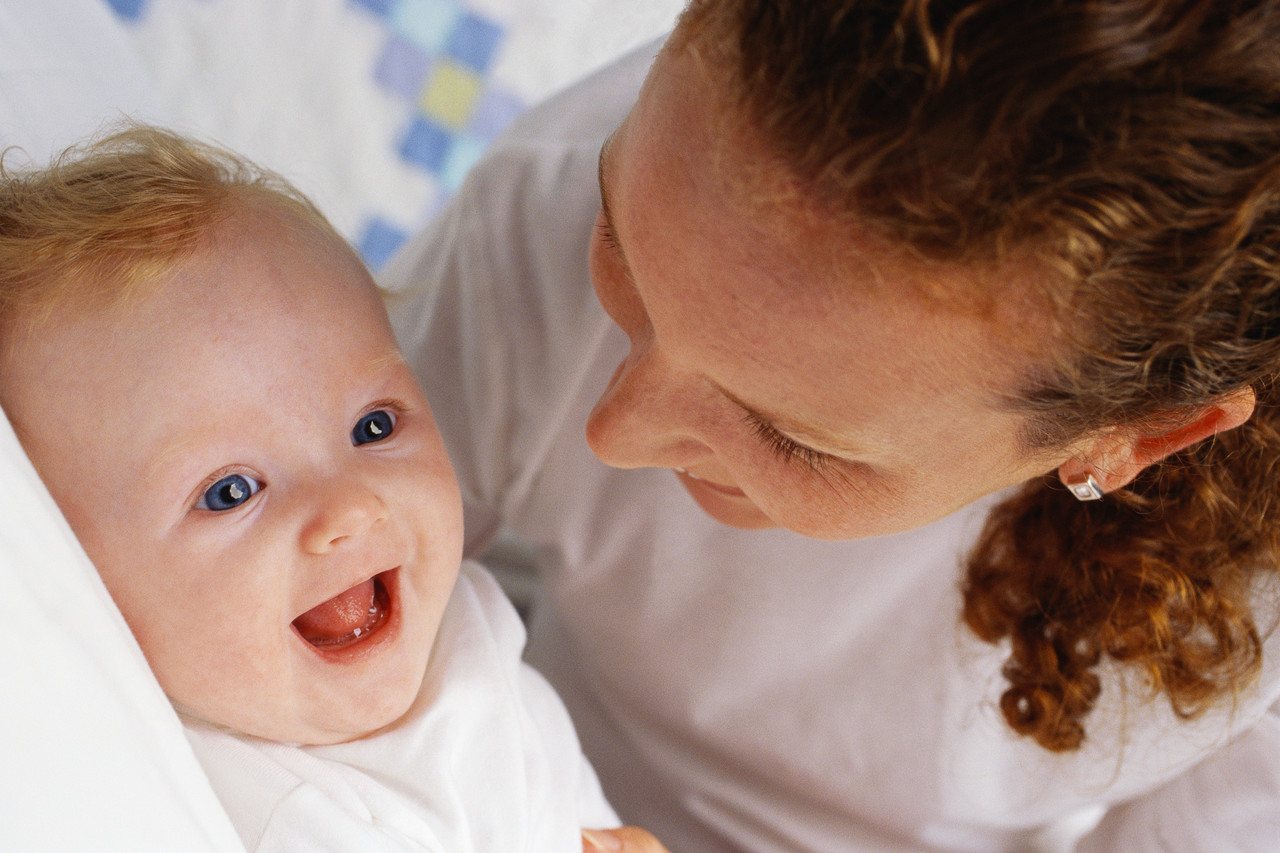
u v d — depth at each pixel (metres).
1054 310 0.37
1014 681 0.73
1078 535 0.69
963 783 0.83
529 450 0.83
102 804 0.31
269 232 0.60
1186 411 0.46
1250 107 0.32
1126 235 0.35
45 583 0.34
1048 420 0.44
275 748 0.60
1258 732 0.71
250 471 0.57
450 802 0.62
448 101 1.32
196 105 1.22
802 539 0.77
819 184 0.35
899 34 0.31
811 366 0.40
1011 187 0.33
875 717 0.83
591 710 1.01
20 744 0.29
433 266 0.86
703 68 0.37
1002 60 0.31
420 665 0.64
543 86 1.34
